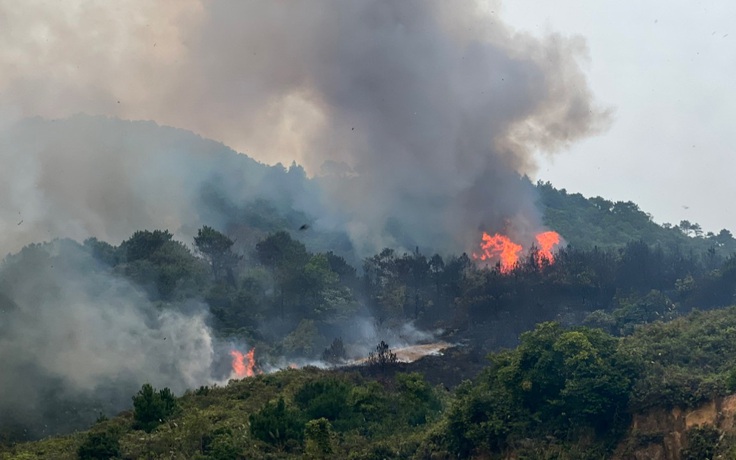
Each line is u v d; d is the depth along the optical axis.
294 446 55.50
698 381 49.66
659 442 48.50
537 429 52.38
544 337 54.41
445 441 55.16
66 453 57.31
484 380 59.91
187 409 64.25
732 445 44.94
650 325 65.75
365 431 60.91
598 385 50.53
